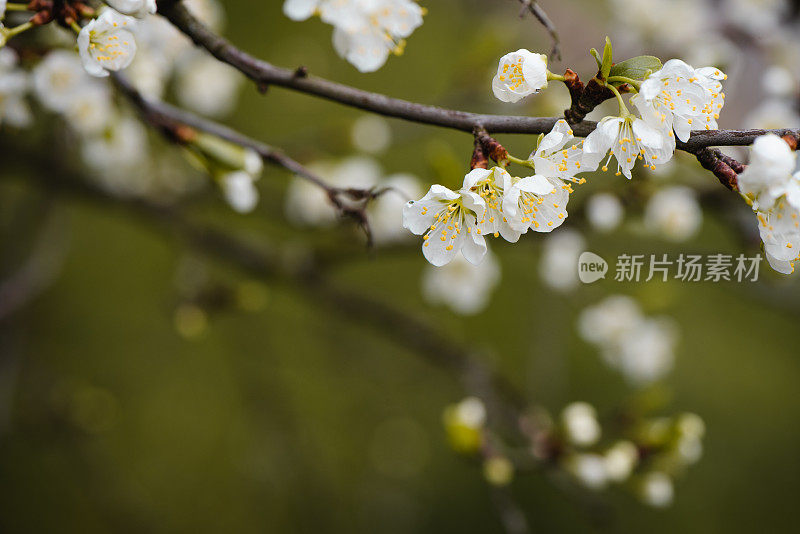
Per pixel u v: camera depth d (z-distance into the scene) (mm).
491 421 1031
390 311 1234
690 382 2227
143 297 2027
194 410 2039
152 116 770
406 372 1535
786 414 2250
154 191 1316
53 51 813
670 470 872
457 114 702
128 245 2070
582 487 868
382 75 2158
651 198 974
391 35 764
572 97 695
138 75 821
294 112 2004
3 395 1275
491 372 1127
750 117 988
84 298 1971
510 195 688
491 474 846
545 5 1542
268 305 1976
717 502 2084
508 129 699
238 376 1584
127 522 1569
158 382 2021
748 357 2311
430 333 1220
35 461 1880
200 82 1203
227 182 777
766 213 684
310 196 1108
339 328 1516
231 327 1601
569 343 2180
